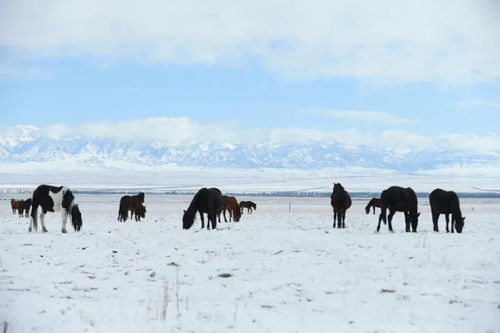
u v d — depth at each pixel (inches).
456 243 673.6
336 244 670.5
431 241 696.4
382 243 675.4
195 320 339.9
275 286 432.8
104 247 669.9
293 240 718.5
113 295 407.5
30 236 808.3
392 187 871.7
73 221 906.1
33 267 523.5
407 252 594.6
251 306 374.0
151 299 392.8
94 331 316.8
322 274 477.1
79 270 510.3
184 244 690.8
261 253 606.5
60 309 364.2
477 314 350.0
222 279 463.5
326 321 337.1
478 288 421.4
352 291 413.7
